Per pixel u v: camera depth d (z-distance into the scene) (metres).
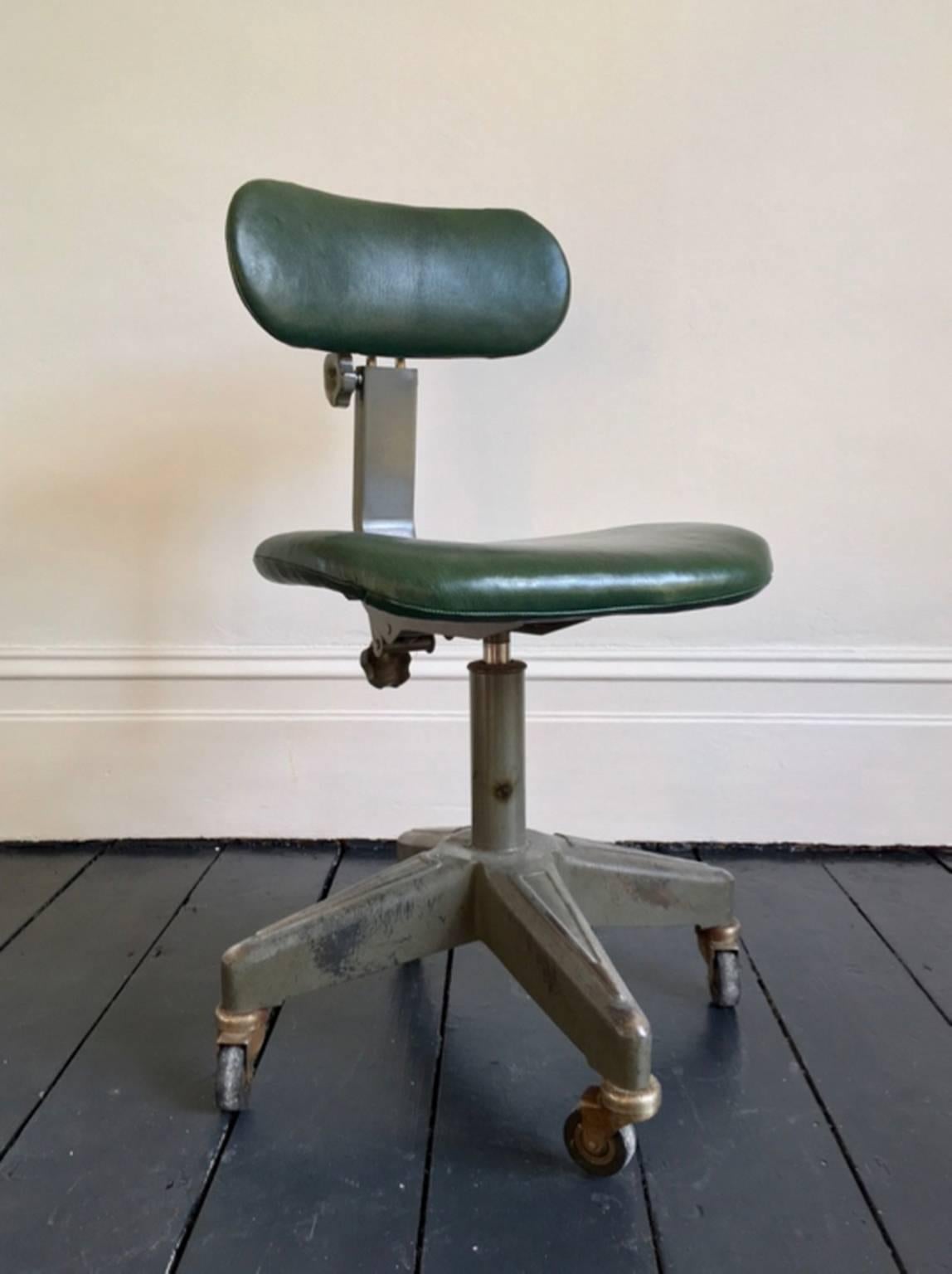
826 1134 0.79
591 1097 0.74
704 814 1.39
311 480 1.35
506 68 1.27
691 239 1.30
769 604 1.35
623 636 1.37
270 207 0.88
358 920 0.85
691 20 1.26
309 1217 0.71
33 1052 0.92
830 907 1.21
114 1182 0.74
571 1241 0.68
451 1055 0.91
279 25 1.27
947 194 1.28
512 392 1.32
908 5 1.25
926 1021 0.96
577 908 0.84
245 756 1.39
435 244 0.98
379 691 1.38
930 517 1.33
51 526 1.35
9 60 1.27
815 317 1.30
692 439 1.33
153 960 1.09
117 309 1.32
